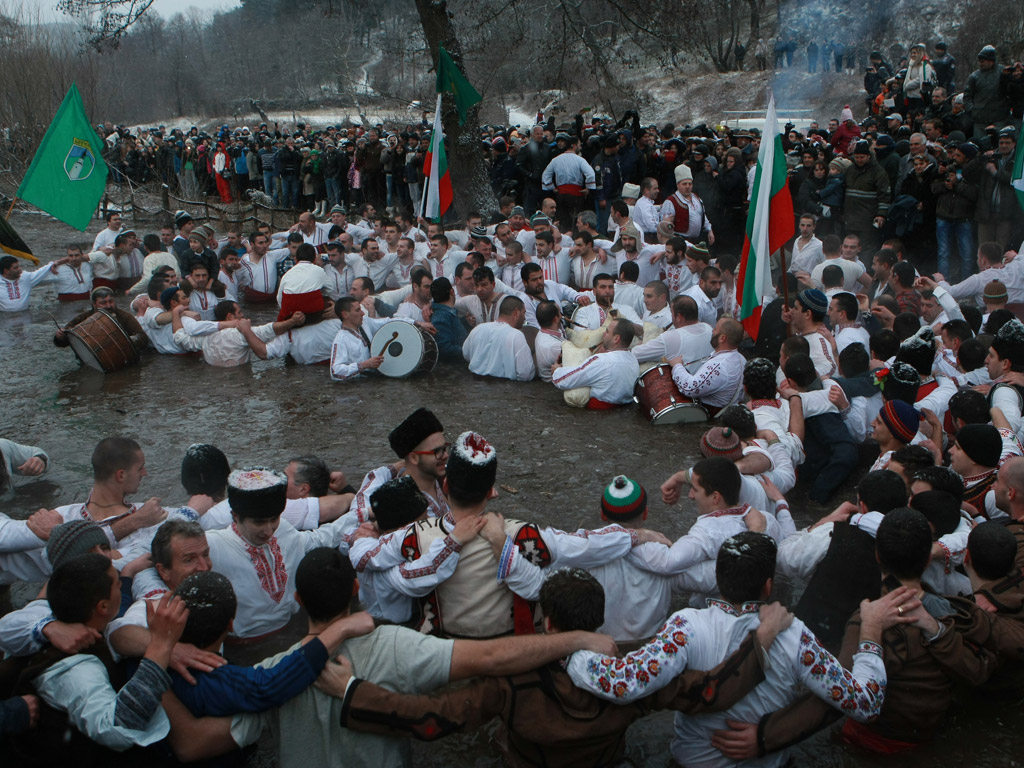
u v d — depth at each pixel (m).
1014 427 5.50
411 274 9.59
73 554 3.93
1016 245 10.84
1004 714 3.97
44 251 17.27
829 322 8.07
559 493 6.09
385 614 4.28
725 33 35.78
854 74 29.94
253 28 66.38
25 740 3.32
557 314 8.44
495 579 3.93
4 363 9.38
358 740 3.27
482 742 3.88
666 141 15.12
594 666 3.24
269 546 4.35
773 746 3.38
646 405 7.50
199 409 7.90
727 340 7.27
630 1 18.09
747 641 3.38
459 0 19.38
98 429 7.42
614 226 13.25
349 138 22.45
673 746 3.67
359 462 6.67
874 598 4.12
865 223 11.57
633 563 4.18
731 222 13.55
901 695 3.57
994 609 3.87
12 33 26.61
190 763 3.46
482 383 8.59
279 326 9.02
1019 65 13.27
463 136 16.11
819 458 6.11
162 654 3.21
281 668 3.23
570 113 27.08
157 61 68.31
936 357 6.86
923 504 4.21
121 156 29.00
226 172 24.41
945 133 14.11
